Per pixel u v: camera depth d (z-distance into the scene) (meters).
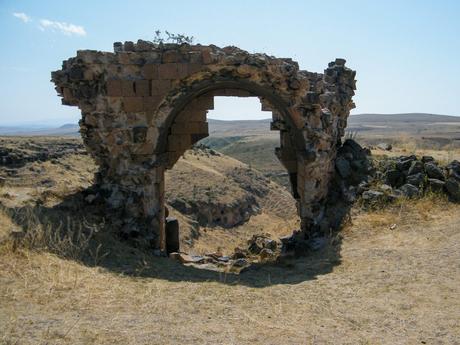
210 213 43.81
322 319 7.81
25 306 7.39
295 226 21.95
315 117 14.23
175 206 41.97
